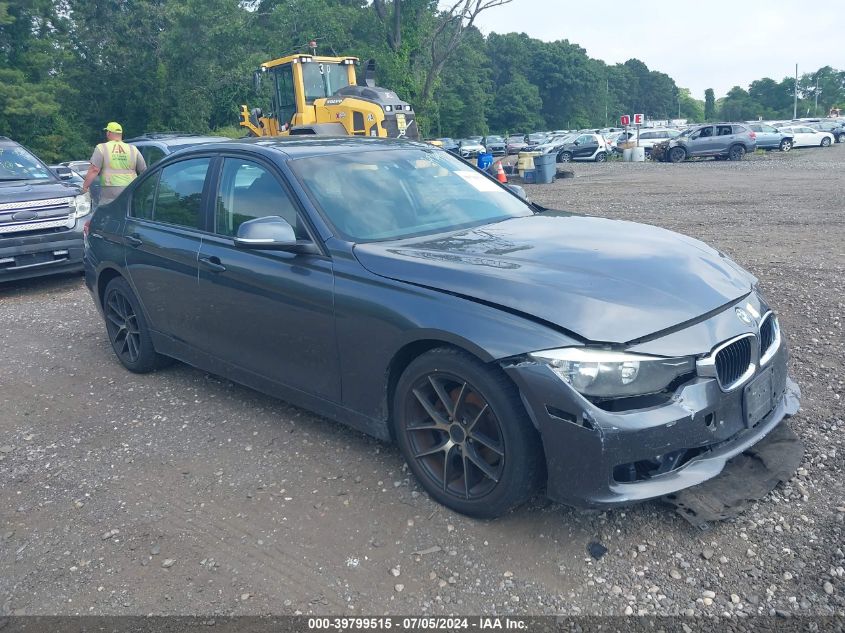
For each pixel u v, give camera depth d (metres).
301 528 3.34
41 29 36.19
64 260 8.63
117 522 3.48
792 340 5.43
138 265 4.98
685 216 12.85
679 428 2.88
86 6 35.97
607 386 2.83
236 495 3.65
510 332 2.97
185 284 4.57
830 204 13.84
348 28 40.06
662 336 2.93
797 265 8.07
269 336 4.06
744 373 3.19
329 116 16.55
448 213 4.24
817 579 2.82
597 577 2.90
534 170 22.34
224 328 4.37
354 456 3.96
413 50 39.50
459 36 39.53
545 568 2.97
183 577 3.05
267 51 39.62
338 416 3.83
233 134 38.19
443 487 3.37
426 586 2.91
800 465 3.56
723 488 3.31
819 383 4.58
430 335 3.20
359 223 3.90
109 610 2.87
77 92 35.38
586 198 16.91
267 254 3.99
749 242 9.81
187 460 4.05
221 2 35.75
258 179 4.23
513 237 3.82
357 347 3.56
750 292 3.47
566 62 118.44
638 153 34.62
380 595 2.88
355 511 3.44
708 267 3.51
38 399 5.10
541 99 118.31
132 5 36.41
